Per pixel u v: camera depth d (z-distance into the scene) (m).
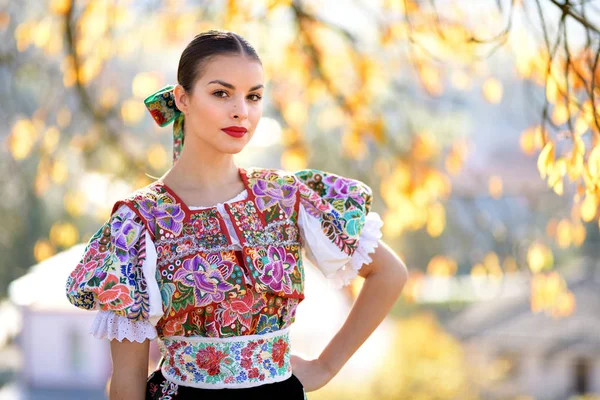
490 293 28.69
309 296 11.48
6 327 19.33
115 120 7.76
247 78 2.48
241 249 2.51
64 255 14.83
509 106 6.39
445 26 6.07
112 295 2.42
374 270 2.80
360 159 7.78
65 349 19.84
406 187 7.20
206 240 2.50
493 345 23.98
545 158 3.76
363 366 15.72
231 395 2.49
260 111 2.55
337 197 2.75
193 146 2.57
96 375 19.97
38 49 7.99
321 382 2.83
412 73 7.45
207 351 2.49
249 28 6.45
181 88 2.55
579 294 24.42
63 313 19.66
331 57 7.19
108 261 2.46
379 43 6.93
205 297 2.46
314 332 11.22
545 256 6.64
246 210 2.56
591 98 3.64
